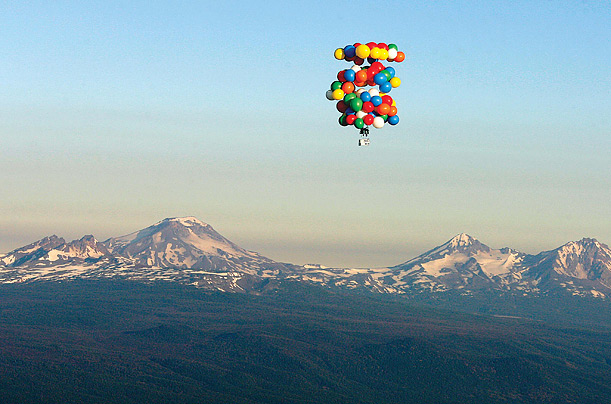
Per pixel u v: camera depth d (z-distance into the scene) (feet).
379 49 627.87
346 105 643.04
